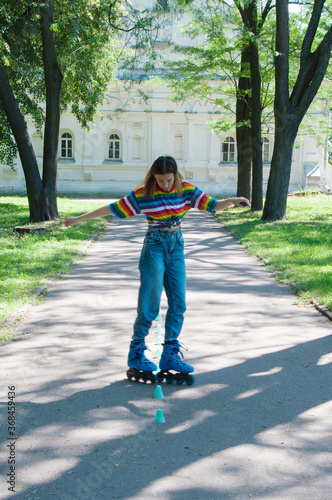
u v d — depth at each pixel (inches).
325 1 694.5
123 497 108.5
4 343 211.5
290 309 266.1
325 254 409.1
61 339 217.0
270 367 185.3
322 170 1211.9
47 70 637.3
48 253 426.3
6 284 309.9
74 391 163.3
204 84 850.8
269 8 768.3
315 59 637.3
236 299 287.4
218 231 613.0
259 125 782.5
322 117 1119.0
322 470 118.8
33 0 614.9
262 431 137.3
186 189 169.3
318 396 160.6
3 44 625.3
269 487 112.1
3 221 666.2
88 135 656.4
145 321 170.7
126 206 166.1
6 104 637.3
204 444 130.3
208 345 209.8
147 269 167.6
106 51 711.7
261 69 815.1
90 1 661.9
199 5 722.8
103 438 132.9
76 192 685.9
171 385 169.9
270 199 681.6
